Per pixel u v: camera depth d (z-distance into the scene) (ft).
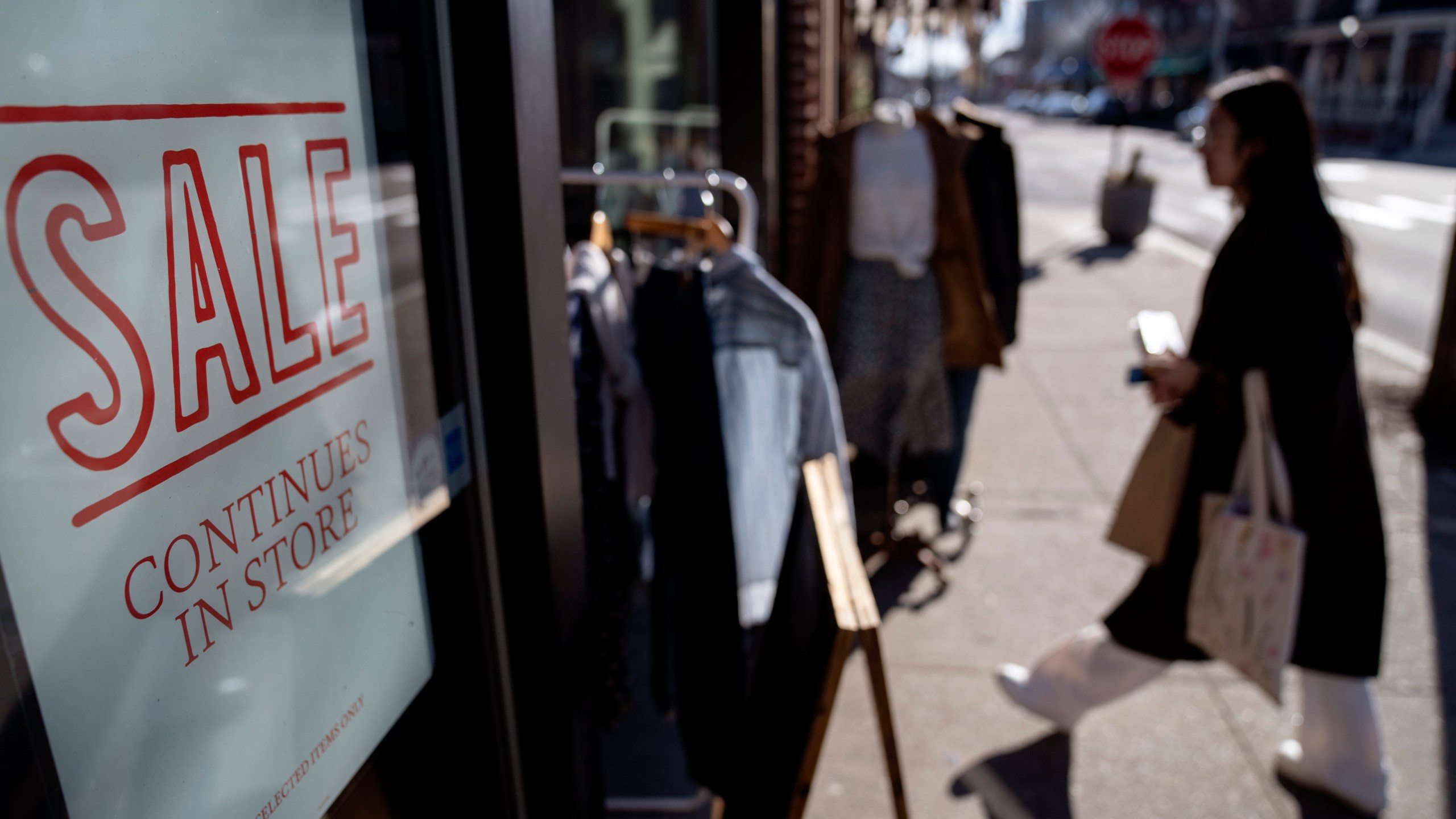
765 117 14.61
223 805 3.37
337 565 3.93
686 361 6.51
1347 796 8.43
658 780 9.23
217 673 3.29
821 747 5.51
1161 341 7.71
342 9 3.76
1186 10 160.97
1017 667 10.39
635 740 9.81
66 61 2.61
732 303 6.85
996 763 9.21
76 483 2.71
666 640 7.42
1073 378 21.18
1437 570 12.47
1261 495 7.30
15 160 2.49
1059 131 141.08
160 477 2.99
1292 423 7.20
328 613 3.89
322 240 3.72
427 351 4.48
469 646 5.04
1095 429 18.04
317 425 3.75
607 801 8.80
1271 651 7.33
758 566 7.22
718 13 14.26
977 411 19.20
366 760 4.23
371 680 4.22
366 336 4.03
